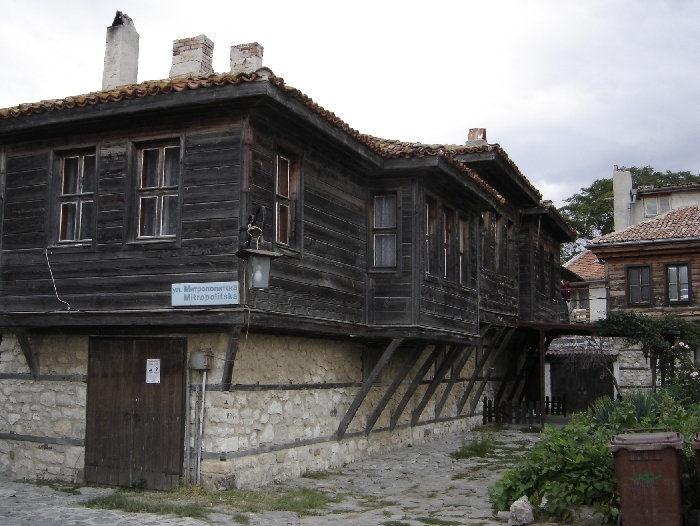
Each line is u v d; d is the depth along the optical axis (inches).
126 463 446.9
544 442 389.1
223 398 427.5
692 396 713.0
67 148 459.5
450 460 578.6
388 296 540.4
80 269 444.8
